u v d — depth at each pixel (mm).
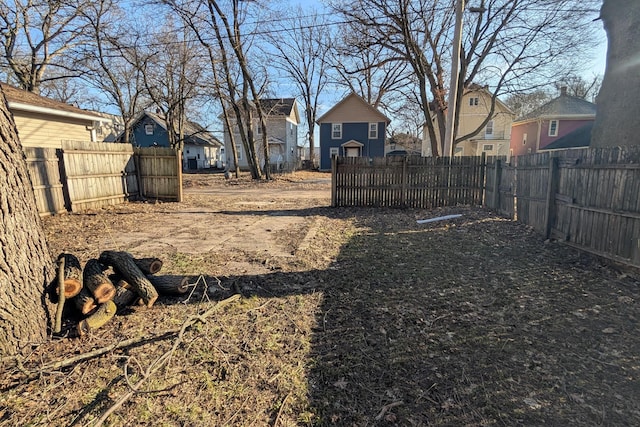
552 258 4613
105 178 9219
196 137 35469
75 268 2715
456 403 1981
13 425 1762
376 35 13594
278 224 7316
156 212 8672
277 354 2467
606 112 5195
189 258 4691
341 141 31016
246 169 32781
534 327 2820
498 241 5590
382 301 3359
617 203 3977
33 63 17531
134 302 3137
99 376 2152
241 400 2002
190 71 18359
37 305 2404
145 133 32062
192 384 2121
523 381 2162
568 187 4957
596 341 2588
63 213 7949
